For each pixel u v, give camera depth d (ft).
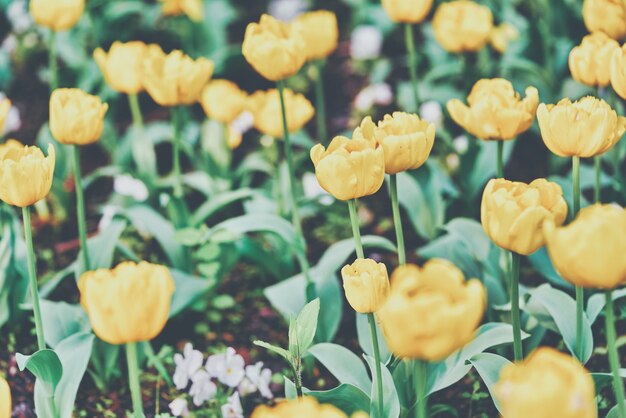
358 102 7.93
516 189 4.59
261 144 7.72
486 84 5.24
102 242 5.93
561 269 4.29
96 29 8.89
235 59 8.84
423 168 6.32
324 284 5.76
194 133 7.60
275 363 5.87
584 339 5.01
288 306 5.74
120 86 6.18
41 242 6.80
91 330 5.64
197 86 5.77
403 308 4.11
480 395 5.45
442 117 7.16
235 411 5.25
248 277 6.48
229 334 6.07
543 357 4.03
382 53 9.27
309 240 6.72
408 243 6.63
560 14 7.64
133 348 4.53
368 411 4.91
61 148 7.18
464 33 6.30
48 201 7.09
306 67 9.11
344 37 9.84
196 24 8.84
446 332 4.13
